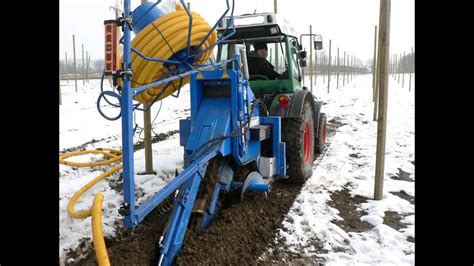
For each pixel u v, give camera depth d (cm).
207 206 321
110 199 417
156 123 1012
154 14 357
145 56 324
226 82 356
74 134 816
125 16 241
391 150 695
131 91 242
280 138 434
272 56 521
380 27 418
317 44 612
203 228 318
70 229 350
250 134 386
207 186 326
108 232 351
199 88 361
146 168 497
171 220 275
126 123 237
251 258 311
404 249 332
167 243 266
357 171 564
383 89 427
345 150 696
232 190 375
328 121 1066
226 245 310
